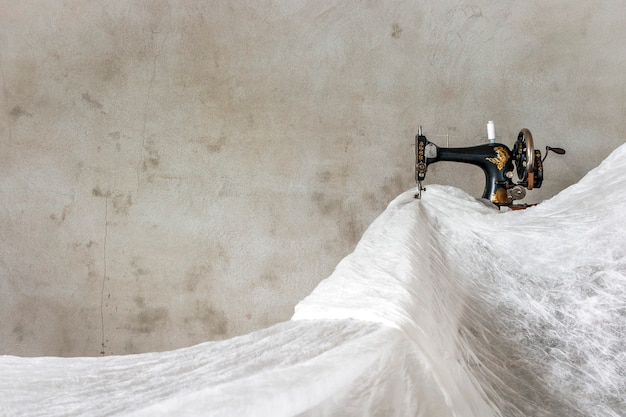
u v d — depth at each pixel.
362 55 3.23
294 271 3.21
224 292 3.22
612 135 3.07
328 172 3.22
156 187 3.28
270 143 3.25
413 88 3.20
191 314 3.23
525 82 3.13
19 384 0.30
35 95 3.34
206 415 0.25
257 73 3.27
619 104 3.07
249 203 3.24
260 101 3.26
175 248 3.25
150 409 0.24
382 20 3.22
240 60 3.28
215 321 3.21
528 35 3.14
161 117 3.29
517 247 1.12
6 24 3.35
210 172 3.26
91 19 3.34
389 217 1.35
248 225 3.23
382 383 0.37
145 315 3.24
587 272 1.04
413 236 1.00
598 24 3.09
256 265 3.22
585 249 1.06
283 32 3.27
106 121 3.31
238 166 3.25
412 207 1.39
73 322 3.26
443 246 1.22
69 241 3.29
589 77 3.09
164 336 3.23
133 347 3.23
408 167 3.19
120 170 3.29
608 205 1.09
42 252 3.29
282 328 0.47
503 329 0.93
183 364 0.34
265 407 0.27
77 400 0.27
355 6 3.24
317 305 0.56
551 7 3.12
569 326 0.94
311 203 3.22
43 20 3.35
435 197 1.63
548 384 0.78
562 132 3.10
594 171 1.20
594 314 0.96
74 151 3.31
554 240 1.09
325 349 0.38
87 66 3.33
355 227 3.20
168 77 3.30
